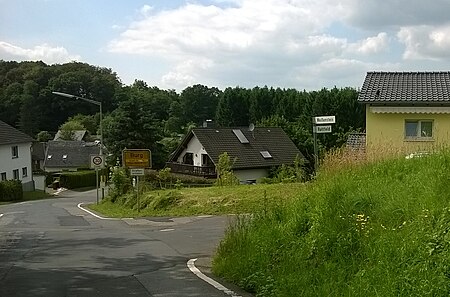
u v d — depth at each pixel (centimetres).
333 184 1032
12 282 870
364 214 843
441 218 711
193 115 11194
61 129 9956
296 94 8812
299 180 1750
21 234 1667
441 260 599
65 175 6384
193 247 1280
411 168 1120
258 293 738
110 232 1688
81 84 10850
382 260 659
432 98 2469
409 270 604
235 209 2083
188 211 2188
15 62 11456
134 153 2509
